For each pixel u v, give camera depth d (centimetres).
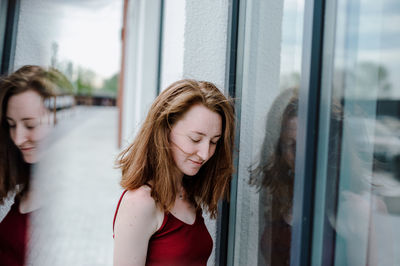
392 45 57
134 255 88
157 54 244
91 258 259
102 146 927
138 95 400
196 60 125
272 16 101
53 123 134
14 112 116
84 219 344
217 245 127
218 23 126
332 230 72
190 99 89
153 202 89
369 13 62
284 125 93
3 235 118
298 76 86
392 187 58
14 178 118
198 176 109
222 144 102
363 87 63
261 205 108
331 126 72
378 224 61
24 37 135
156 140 91
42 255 136
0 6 126
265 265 106
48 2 150
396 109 56
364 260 65
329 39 73
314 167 77
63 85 164
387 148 58
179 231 93
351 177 67
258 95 110
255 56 111
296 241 79
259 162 110
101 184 505
